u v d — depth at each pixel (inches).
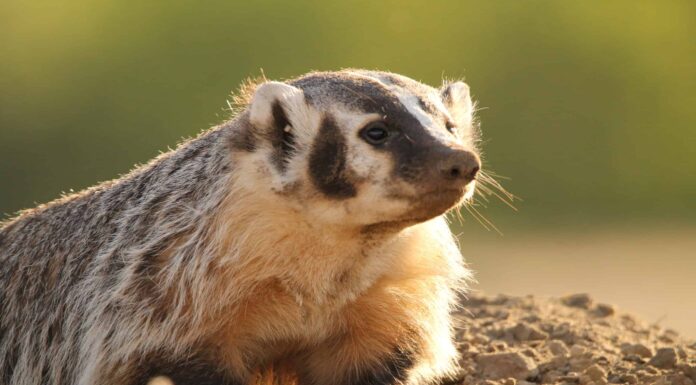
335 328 490.9
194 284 471.8
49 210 565.6
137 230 496.7
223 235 468.8
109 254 503.2
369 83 466.3
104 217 524.4
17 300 550.0
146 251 484.4
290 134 462.9
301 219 462.0
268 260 467.8
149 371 477.7
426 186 438.3
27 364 539.8
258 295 474.3
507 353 574.6
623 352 594.9
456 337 626.2
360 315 489.4
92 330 494.6
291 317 480.7
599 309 694.5
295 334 485.7
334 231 461.1
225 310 473.4
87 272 514.9
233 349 482.0
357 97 458.9
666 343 625.3
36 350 535.2
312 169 457.4
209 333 475.5
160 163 519.2
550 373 567.5
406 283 490.6
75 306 514.3
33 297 542.0
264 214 465.1
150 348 477.1
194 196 484.4
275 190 461.7
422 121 451.2
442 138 442.9
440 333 512.4
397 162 444.1
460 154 431.8
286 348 494.3
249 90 523.8
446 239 502.0
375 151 449.1
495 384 551.2
